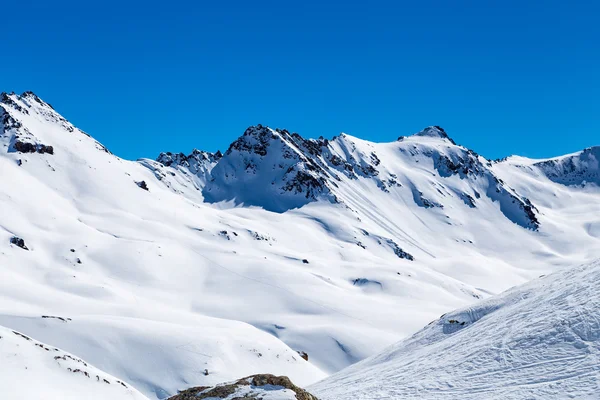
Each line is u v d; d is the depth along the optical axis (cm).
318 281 16188
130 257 16025
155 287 14775
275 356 7688
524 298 4344
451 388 2650
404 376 3275
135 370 6638
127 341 7088
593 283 3338
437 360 3384
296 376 7406
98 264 15350
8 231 15750
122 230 18925
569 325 2819
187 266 16638
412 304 16150
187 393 2241
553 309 3186
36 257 14600
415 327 13038
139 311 10588
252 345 7725
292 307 13875
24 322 7212
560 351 2627
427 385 2802
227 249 18912
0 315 7406
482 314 4612
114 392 2270
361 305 14612
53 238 16350
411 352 4547
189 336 7369
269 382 2247
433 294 17512
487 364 2809
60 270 13875
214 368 6800
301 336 11162
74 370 2267
